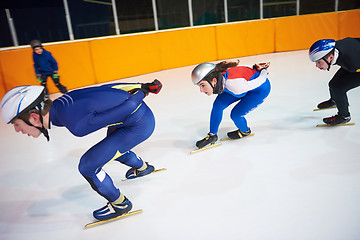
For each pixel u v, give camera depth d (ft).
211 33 24.21
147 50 21.72
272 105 11.87
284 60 21.84
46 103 4.47
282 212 5.41
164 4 23.81
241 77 7.15
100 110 4.66
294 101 12.14
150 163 7.95
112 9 21.49
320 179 6.36
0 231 5.71
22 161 9.03
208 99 14.01
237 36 24.95
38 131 4.56
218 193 6.25
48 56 15.57
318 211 5.33
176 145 9.02
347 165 6.81
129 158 6.45
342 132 8.59
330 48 6.98
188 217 5.57
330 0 28.68
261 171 6.96
